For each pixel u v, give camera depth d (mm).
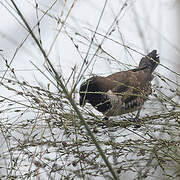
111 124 7785
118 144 7125
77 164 7004
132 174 7328
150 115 8094
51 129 6953
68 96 6254
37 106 7082
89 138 7203
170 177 6953
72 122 7293
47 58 6250
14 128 7004
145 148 7289
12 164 6672
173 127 7598
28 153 6656
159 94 7836
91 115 7945
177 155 7078
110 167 6012
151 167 6926
